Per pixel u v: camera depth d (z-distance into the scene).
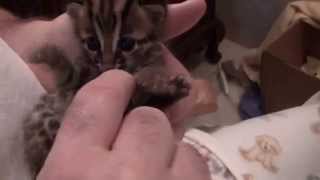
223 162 0.18
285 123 0.21
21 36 0.20
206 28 0.45
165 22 0.19
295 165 0.20
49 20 0.21
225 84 0.44
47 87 0.18
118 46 0.17
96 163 0.08
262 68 0.38
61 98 0.17
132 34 0.17
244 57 0.44
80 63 0.18
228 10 0.51
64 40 0.19
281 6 0.46
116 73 0.09
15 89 0.17
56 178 0.08
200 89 0.23
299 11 0.40
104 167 0.08
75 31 0.18
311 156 0.20
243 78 0.44
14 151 0.17
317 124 0.21
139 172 0.08
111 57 0.17
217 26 0.46
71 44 0.18
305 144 0.20
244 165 0.19
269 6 0.47
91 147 0.08
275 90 0.38
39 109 0.17
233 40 0.51
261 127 0.21
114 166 0.08
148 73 0.17
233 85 0.44
